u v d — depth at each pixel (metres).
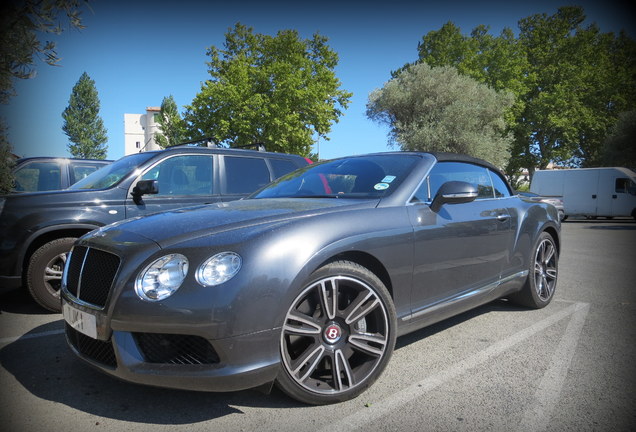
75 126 78.19
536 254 3.96
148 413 2.14
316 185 3.22
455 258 2.91
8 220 3.85
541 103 37.34
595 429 1.99
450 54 39.91
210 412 2.15
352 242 2.28
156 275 1.95
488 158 32.09
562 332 3.41
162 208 4.66
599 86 38.03
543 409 2.17
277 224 2.19
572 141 38.09
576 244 10.16
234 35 27.50
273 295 1.97
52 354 2.97
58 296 4.05
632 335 3.34
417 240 2.62
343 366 2.26
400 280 2.53
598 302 4.41
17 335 3.40
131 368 1.93
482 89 34.53
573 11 39.41
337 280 2.23
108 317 1.98
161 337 1.95
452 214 2.97
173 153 4.95
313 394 2.16
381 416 2.11
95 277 2.16
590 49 38.94
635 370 2.66
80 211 4.14
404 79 36.59
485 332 3.42
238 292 1.90
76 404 2.24
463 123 32.88
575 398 2.29
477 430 1.98
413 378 2.56
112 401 2.27
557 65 38.78
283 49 26.50
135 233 2.24
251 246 2.01
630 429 1.98
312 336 2.16
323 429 1.99
